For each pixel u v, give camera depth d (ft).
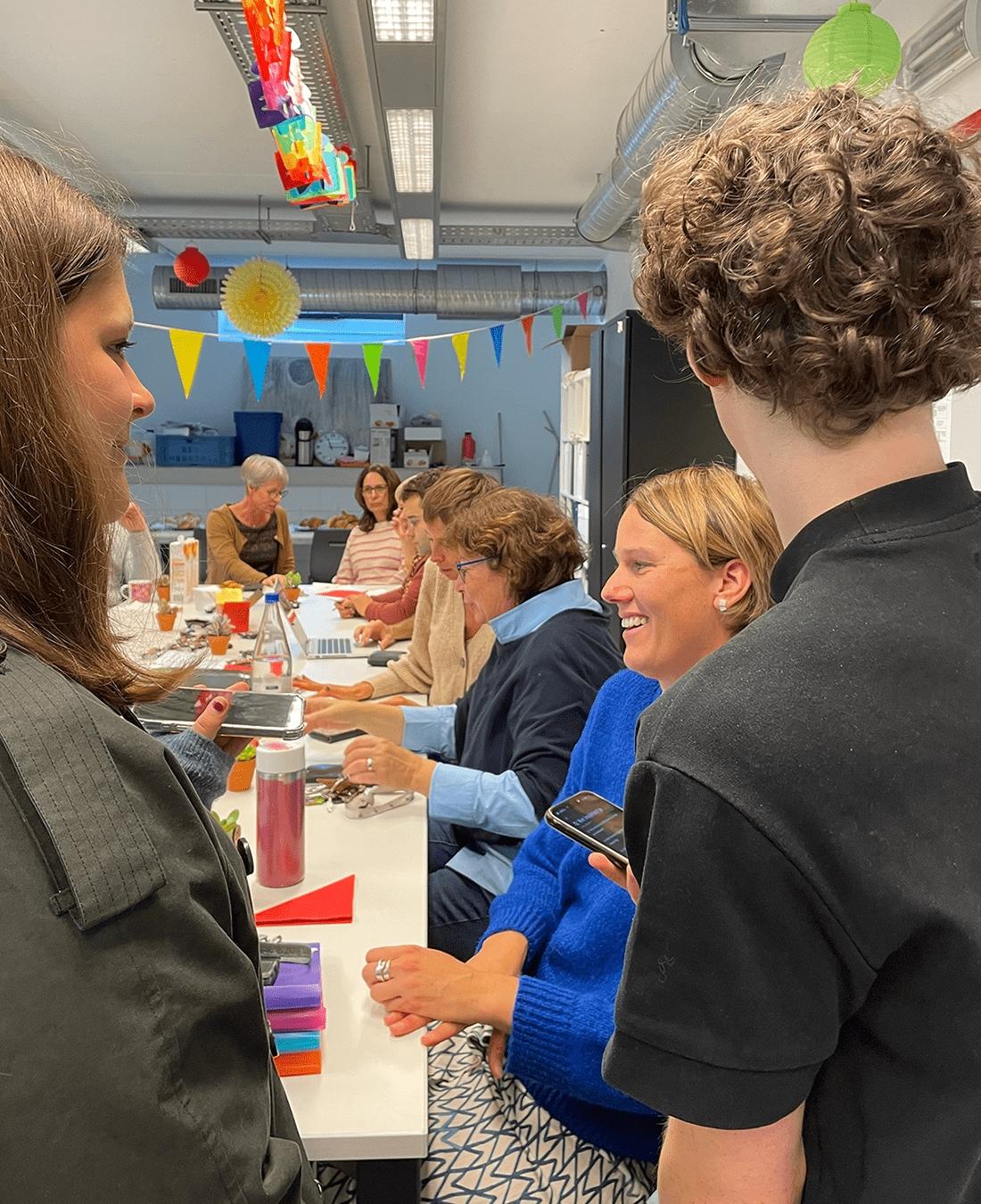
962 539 1.85
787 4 9.00
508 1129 4.00
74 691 1.60
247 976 1.65
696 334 1.88
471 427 31.94
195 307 26.00
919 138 1.74
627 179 14.58
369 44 11.44
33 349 1.65
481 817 5.65
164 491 30.14
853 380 1.71
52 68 14.58
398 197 17.94
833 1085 1.78
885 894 1.59
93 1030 1.41
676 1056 1.72
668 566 3.98
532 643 6.10
